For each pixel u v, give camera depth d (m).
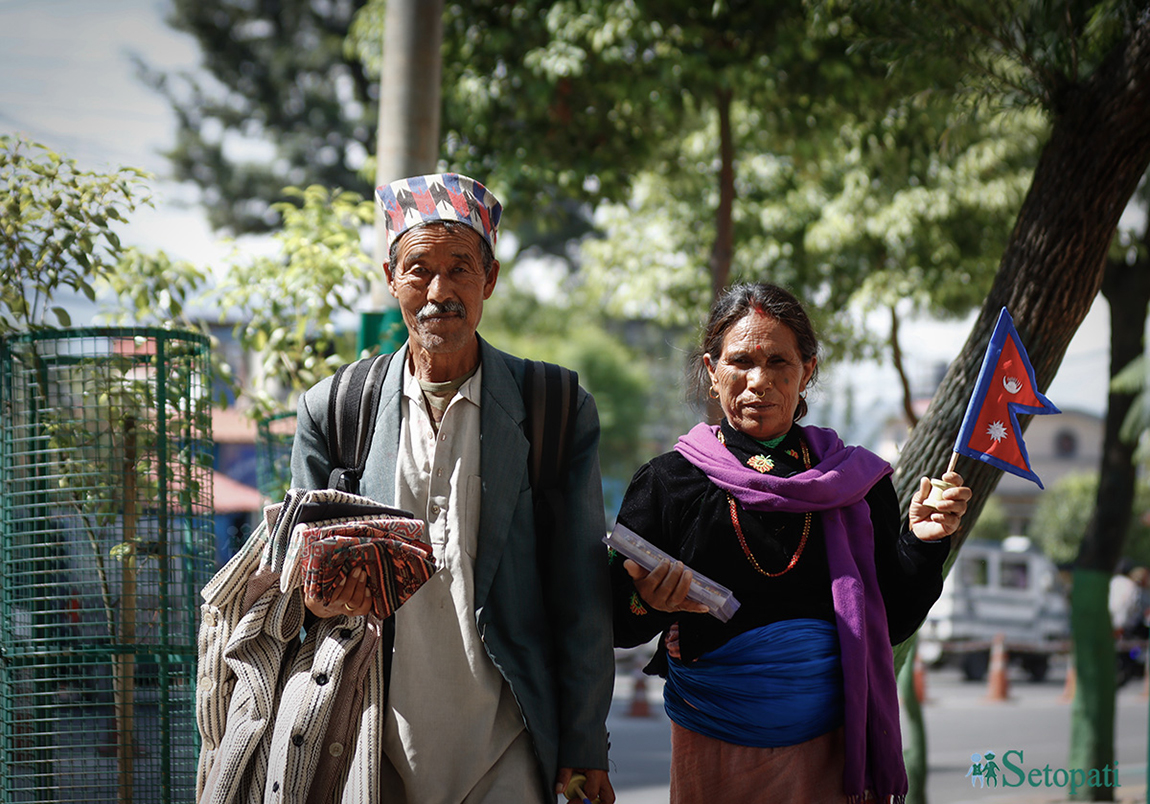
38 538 3.72
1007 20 4.22
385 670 2.58
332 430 2.76
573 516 2.71
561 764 2.61
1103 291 8.08
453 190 2.64
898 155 8.23
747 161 10.47
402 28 5.04
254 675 2.52
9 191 4.02
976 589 19.45
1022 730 12.68
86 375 3.75
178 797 3.63
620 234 11.16
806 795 2.63
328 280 4.91
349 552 2.35
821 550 2.71
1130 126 3.74
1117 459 7.77
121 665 3.64
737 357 2.77
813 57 6.58
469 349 2.74
